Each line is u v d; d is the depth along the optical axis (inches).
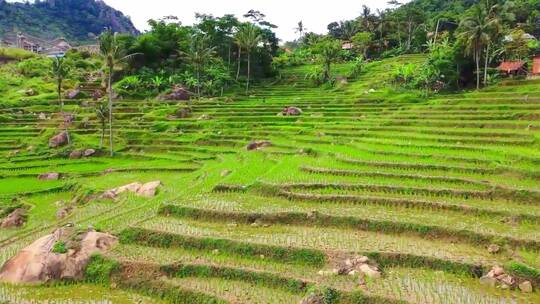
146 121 2719.0
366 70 3663.9
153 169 1833.2
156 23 4074.8
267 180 1283.2
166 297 782.5
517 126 1779.0
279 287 775.7
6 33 6614.2
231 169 1573.6
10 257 955.3
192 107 2925.7
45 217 1294.3
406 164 1366.9
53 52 5531.5
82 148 2242.9
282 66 4350.4
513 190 1081.4
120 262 855.1
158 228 1000.9
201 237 939.3
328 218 1013.2
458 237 902.4
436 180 1219.9
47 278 832.3
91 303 767.1
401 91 2787.9
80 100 3152.1
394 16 4596.5
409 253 834.8
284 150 1818.4
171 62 3686.0
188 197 1213.1
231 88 3513.8
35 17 7623.0
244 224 1037.8
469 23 2581.2
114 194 1376.7
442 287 739.4
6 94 3253.0
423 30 4212.6
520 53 2925.7
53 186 1649.9
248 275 806.5
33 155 2196.1
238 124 2490.2
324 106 2684.5
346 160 1471.5
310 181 1267.2
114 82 3531.0
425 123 1994.3
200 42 3321.9
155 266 838.5
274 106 2800.2
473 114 2036.2
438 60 2755.9
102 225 1040.8
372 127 2046.0
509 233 891.4
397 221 967.0
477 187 1155.3
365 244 895.1
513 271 747.4
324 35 5590.6
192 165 1892.2
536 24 3816.4
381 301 693.3
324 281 764.6
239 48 3668.8
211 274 824.3
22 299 778.8
